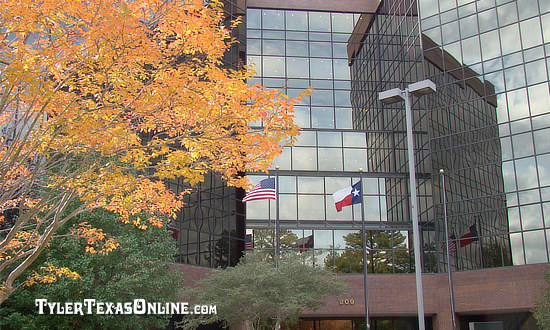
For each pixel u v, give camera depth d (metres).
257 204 43.00
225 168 13.07
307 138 45.69
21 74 10.52
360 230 42.88
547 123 38.34
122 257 23.17
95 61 11.59
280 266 28.30
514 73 40.66
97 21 11.62
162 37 12.80
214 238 39.19
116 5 11.81
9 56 11.06
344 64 48.12
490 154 40.38
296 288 27.34
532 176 38.12
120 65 11.89
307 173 44.59
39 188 18.30
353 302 39.88
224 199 40.75
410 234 42.91
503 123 40.28
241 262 31.52
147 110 12.20
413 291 40.34
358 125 46.75
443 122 43.34
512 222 38.16
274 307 26.42
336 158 45.53
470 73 42.69
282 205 43.47
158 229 25.56
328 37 48.62
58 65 11.28
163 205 16.22
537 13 40.47
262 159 12.84
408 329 43.91
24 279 21.56
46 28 12.28
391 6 49.03
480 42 42.69
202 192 39.12
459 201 41.19
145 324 24.75
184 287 30.19
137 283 22.52
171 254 26.03
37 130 12.73
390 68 48.00
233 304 26.31
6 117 14.21
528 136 38.97
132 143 13.23
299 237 42.19
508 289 37.00
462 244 40.25
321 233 42.50
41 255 21.52
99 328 24.50
